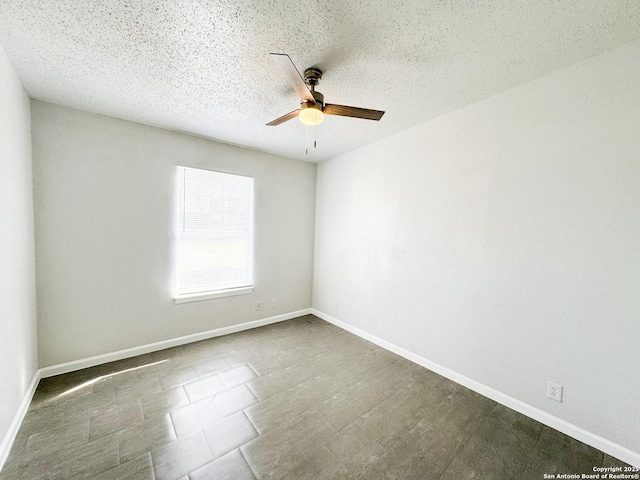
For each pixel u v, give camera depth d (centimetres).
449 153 231
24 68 171
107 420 174
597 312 158
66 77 182
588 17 127
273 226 361
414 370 247
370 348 292
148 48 153
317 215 398
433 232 245
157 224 272
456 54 155
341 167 352
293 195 378
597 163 157
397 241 278
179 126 266
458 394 211
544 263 178
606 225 154
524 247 187
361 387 219
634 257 146
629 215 147
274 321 368
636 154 145
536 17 128
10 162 164
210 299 311
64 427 167
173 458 147
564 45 147
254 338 314
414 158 260
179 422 174
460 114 222
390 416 185
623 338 150
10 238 162
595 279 158
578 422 166
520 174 188
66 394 200
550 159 174
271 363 255
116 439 159
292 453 152
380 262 298
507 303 197
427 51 153
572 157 165
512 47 149
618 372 152
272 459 148
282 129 270
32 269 206
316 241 401
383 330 295
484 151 207
